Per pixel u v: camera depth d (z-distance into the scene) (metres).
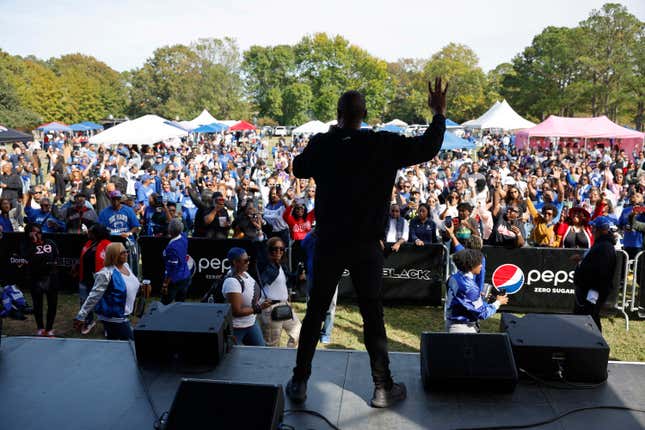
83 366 3.29
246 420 2.42
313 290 2.73
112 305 5.71
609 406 2.81
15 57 76.00
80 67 107.44
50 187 18.42
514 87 75.81
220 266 8.98
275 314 4.30
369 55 95.19
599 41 62.31
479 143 47.59
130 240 8.95
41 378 3.15
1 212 9.76
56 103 77.44
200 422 2.43
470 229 8.56
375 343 2.78
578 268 6.30
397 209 8.80
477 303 4.93
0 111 63.75
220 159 25.50
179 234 7.47
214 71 87.38
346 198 2.53
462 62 97.50
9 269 9.20
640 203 10.00
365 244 2.62
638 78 59.97
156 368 3.26
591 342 3.06
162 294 7.50
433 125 2.46
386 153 2.48
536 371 3.06
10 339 3.67
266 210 10.27
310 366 2.87
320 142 2.59
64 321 8.34
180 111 84.31
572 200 14.48
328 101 88.50
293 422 2.66
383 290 8.88
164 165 19.53
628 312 8.72
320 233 2.64
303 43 93.75
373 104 95.31
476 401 2.87
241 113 89.56
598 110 66.56
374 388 2.97
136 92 85.94
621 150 27.92
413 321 8.34
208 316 3.41
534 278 8.45
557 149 32.59
